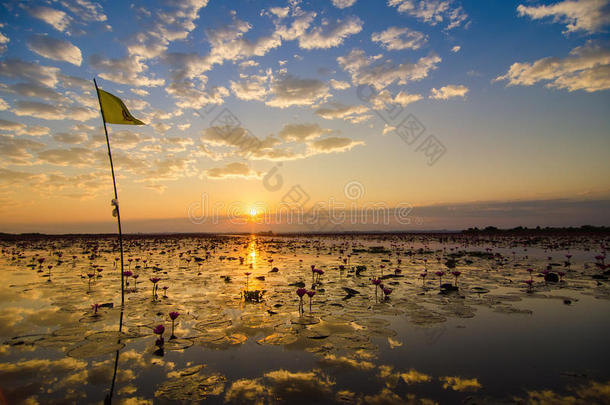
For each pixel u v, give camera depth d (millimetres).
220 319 10320
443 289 15125
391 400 5605
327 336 8781
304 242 63344
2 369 6793
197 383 6195
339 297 13555
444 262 26422
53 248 43000
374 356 7500
